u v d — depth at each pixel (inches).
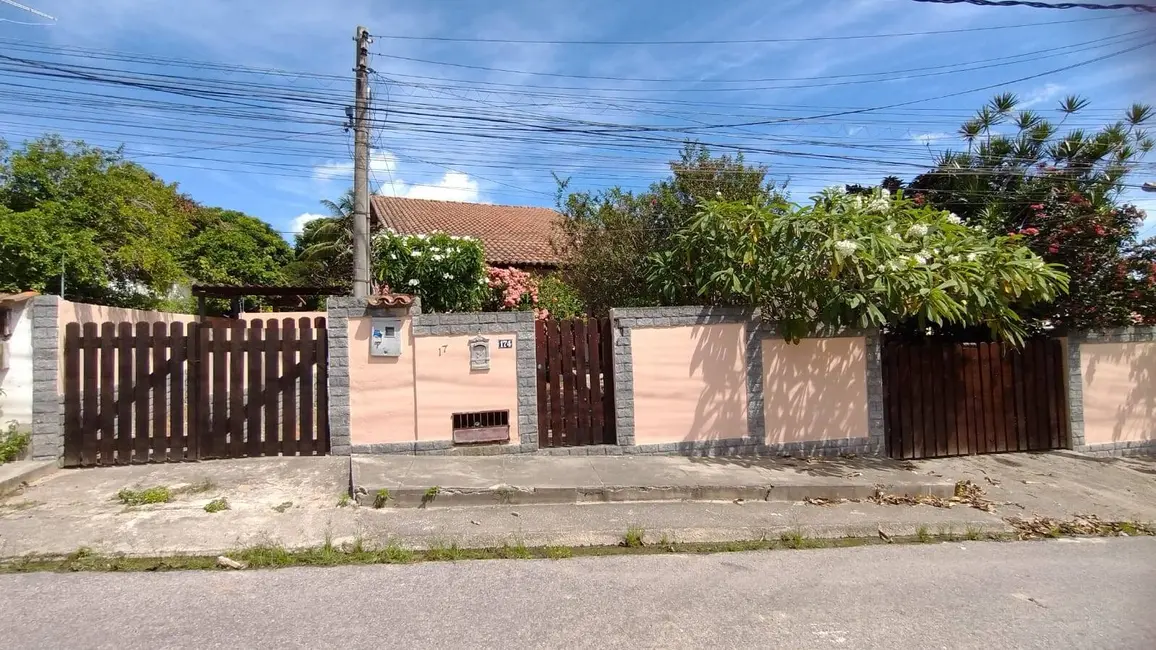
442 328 290.2
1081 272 352.5
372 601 157.4
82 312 307.3
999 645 142.4
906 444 329.1
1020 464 326.6
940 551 211.3
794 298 303.0
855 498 265.9
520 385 295.7
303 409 281.7
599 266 417.4
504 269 484.4
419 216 761.6
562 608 155.9
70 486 238.4
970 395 342.0
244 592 161.0
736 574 182.9
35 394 257.9
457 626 144.9
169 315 442.9
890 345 331.3
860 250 270.4
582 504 243.3
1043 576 187.6
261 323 279.3
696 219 322.7
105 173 420.8
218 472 257.3
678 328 307.0
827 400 320.5
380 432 285.3
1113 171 410.6
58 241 365.7
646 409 304.0
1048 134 432.1
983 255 297.3
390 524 213.5
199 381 273.9
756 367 312.5
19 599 153.9
